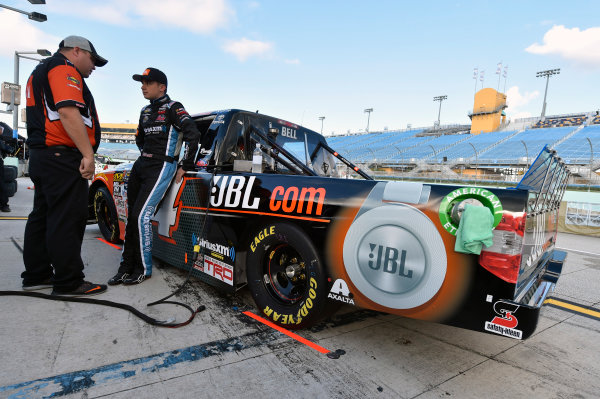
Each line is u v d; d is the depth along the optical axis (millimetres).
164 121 2514
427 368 1679
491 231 1356
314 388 1463
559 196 2395
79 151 2232
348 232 1726
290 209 1929
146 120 2582
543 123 38906
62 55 2148
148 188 2570
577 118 36938
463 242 1375
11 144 5836
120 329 1895
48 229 2205
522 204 1368
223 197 2262
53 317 1991
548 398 1494
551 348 1977
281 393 1415
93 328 1888
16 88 13219
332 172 3363
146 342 1771
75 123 2055
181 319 2062
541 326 2297
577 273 3797
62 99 2012
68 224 2225
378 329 2088
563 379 1652
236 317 2141
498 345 1968
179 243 2656
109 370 1509
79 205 2256
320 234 1816
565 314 2535
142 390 1388
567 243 6168
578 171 19172
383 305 1627
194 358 1644
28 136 2184
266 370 1578
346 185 1782
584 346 2023
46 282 2453
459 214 1433
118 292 2438
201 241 2428
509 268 1356
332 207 1783
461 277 1439
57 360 1562
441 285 1478
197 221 2461
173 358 1633
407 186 1597
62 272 2250
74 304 2193
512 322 1349
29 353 1604
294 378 1526
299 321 1911
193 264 2521
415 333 2059
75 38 2199
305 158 3090
